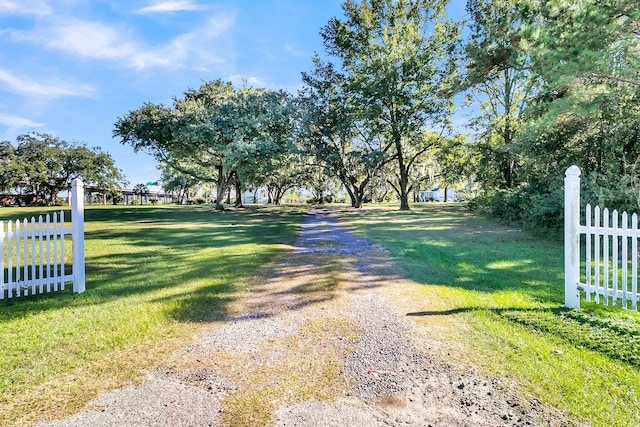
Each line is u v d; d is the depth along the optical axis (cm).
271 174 3338
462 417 248
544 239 1087
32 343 370
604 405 254
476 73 1659
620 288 550
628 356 323
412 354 346
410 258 814
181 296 539
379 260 812
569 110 985
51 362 330
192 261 823
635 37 889
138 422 245
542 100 1264
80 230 577
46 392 281
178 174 4803
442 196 8094
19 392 281
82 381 298
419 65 2527
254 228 1603
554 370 304
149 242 1149
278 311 477
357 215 2367
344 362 332
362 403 268
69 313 464
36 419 247
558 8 949
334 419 248
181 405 265
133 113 2845
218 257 871
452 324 416
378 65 2567
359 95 2764
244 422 245
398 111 2719
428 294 535
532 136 1288
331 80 2986
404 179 2847
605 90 1002
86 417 250
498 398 270
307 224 1806
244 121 2659
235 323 434
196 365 328
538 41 951
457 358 334
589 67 834
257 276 673
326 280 637
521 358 328
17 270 530
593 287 442
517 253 852
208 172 3647
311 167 3766
